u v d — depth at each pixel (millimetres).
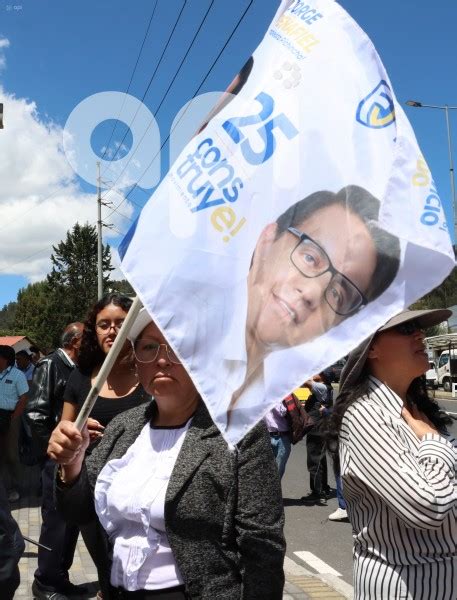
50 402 4367
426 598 1884
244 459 1912
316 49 1838
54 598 4090
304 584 4676
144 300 1707
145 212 1773
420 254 1596
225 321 1681
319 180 1721
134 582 1938
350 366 2146
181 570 1881
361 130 1724
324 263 1658
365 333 1583
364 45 1795
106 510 2055
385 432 1971
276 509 1907
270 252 1707
